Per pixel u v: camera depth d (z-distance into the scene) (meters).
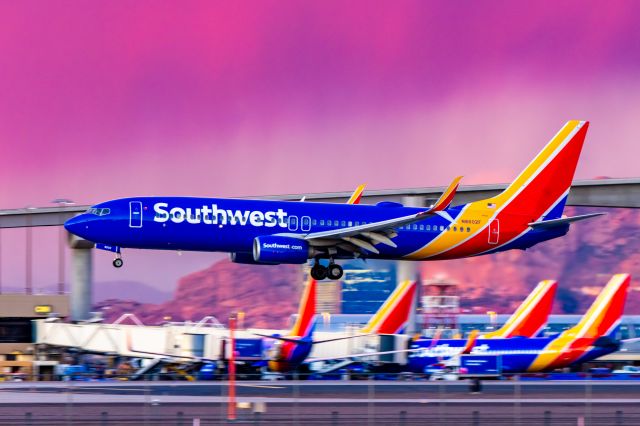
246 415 181.88
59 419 177.12
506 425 178.12
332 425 174.62
